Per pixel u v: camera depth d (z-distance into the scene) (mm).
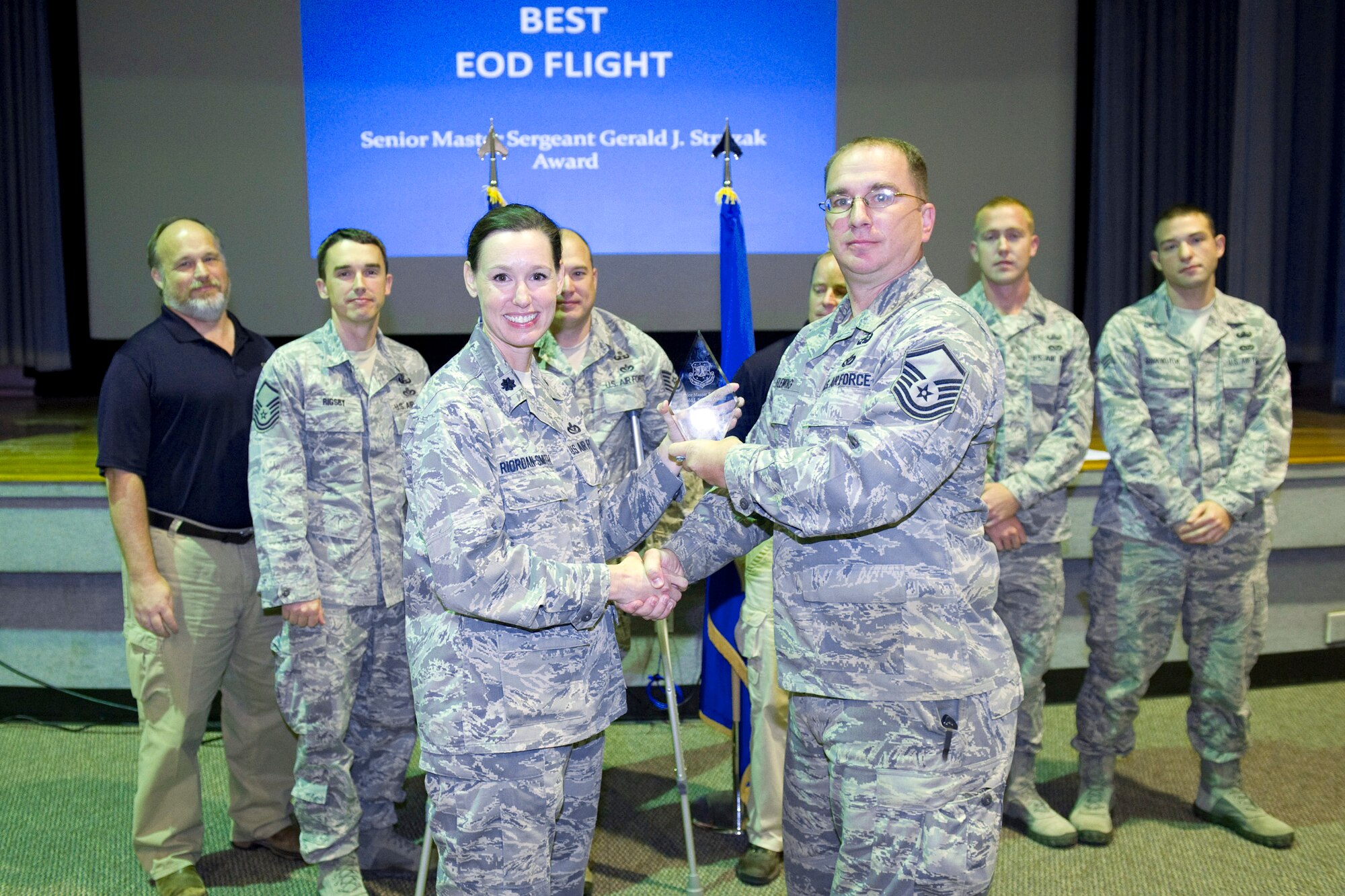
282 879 2465
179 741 2383
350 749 2365
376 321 2416
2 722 3412
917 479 1349
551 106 5098
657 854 2572
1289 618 3652
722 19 5098
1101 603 2701
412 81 5090
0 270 6504
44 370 6566
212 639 2416
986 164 5367
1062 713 3500
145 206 5305
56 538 3240
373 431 2338
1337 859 2498
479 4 5051
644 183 5152
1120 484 2686
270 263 5285
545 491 1587
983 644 1474
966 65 5285
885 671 1451
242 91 5199
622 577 1559
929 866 1424
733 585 2717
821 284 2533
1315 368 6535
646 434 2867
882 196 1515
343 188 5160
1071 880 2414
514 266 1534
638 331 2926
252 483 2242
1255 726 3326
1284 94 6160
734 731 2723
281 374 2252
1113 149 5918
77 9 5195
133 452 2289
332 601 2273
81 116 5277
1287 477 3484
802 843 1665
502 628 1556
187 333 2389
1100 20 5848
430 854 2520
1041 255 5492
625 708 1698
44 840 2613
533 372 1709
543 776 1576
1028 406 2689
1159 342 2629
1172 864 2488
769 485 1435
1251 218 6184
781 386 1673
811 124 5184
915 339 1436
